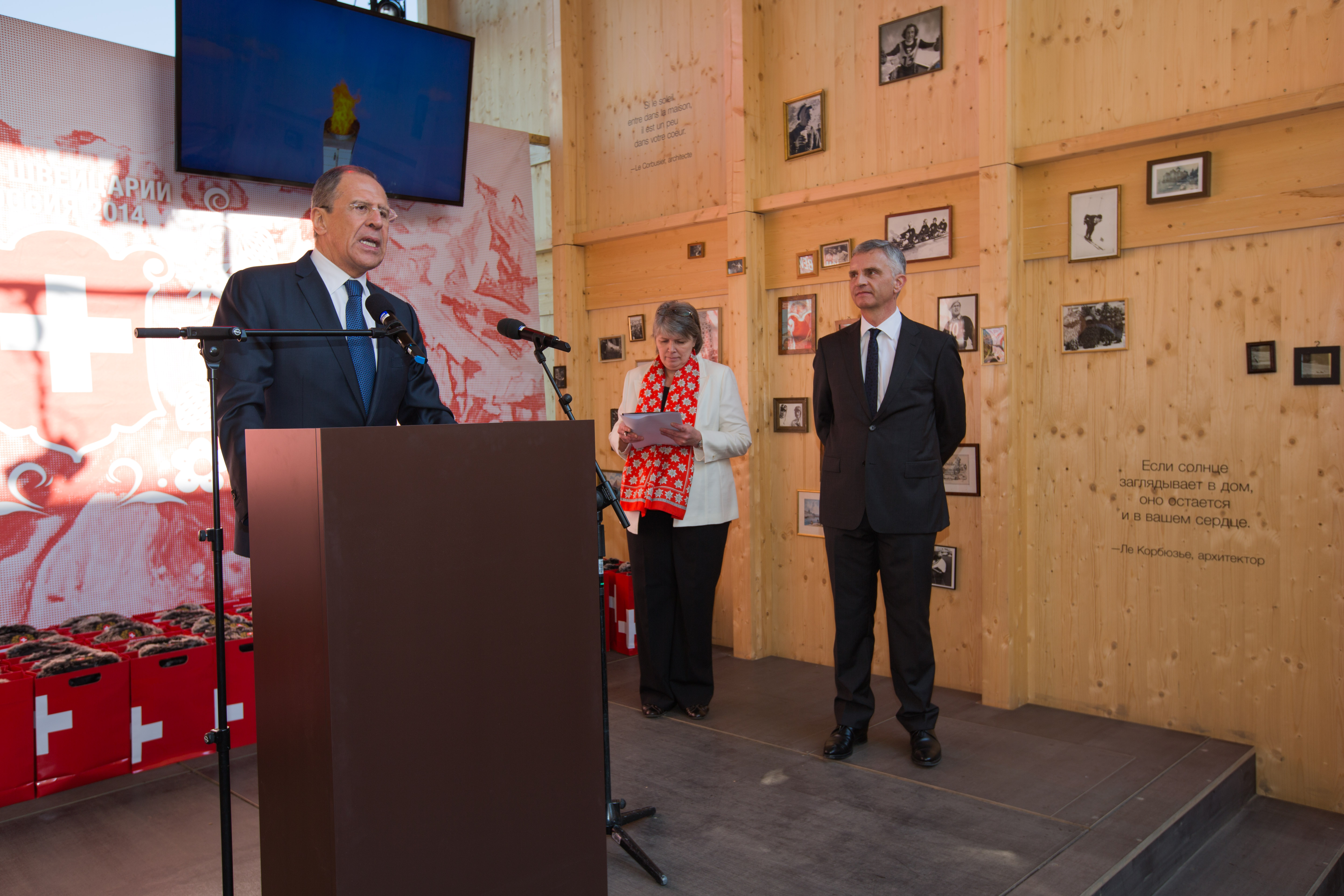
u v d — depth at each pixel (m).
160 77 3.84
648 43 4.92
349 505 1.22
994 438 3.56
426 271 4.73
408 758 1.29
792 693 3.86
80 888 2.28
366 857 1.25
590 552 1.55
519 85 6.27
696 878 2.31
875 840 2.49
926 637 3.02
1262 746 3.10
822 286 4.24
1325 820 2.90
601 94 5.17
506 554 1.42
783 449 4.43
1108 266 3.40
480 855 1.39
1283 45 3.00
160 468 3.82
